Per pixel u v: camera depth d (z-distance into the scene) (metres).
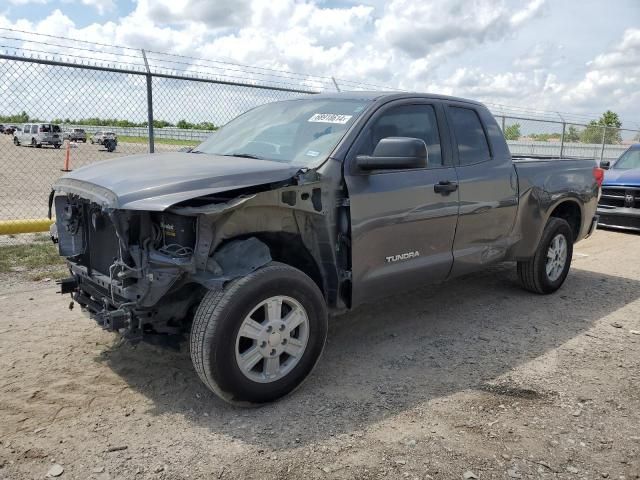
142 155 4.29
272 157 4.09
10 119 8.05
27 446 2.99
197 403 3.49
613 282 6.62
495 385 3.81
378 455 2.96
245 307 3.24
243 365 3.31
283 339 3.47
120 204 3.15
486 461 2.92
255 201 3.33
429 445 3.06
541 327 4.99
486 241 5.03
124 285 3.29
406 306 5.51
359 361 4.19
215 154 4.45
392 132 4.26
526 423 3.31
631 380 3.93
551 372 4.04
